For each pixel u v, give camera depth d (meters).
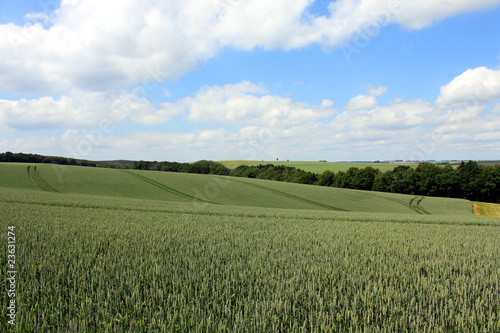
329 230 16.61
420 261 9.81
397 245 12.42
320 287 6.81
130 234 12.84
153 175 55.81
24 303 5.52
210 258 9.44
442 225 20.69
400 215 28.83
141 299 6.02
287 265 8.70
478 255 10.92
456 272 8.83
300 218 23.30
